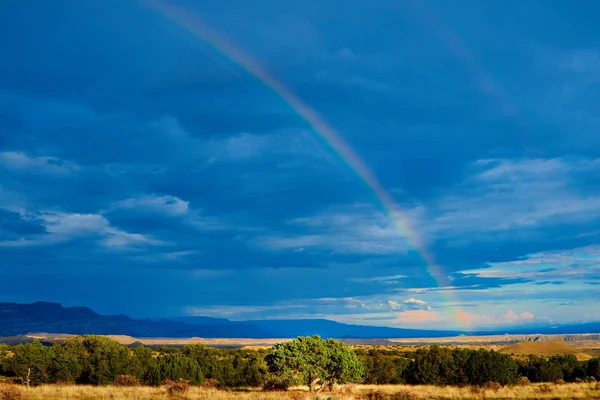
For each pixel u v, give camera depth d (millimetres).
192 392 37188
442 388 44094
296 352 41250
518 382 48750
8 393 32438
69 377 46000
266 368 47000
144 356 51406
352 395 38094
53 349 50875
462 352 51250
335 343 43125
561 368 58500
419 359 52188
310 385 41469
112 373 45281
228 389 44875
